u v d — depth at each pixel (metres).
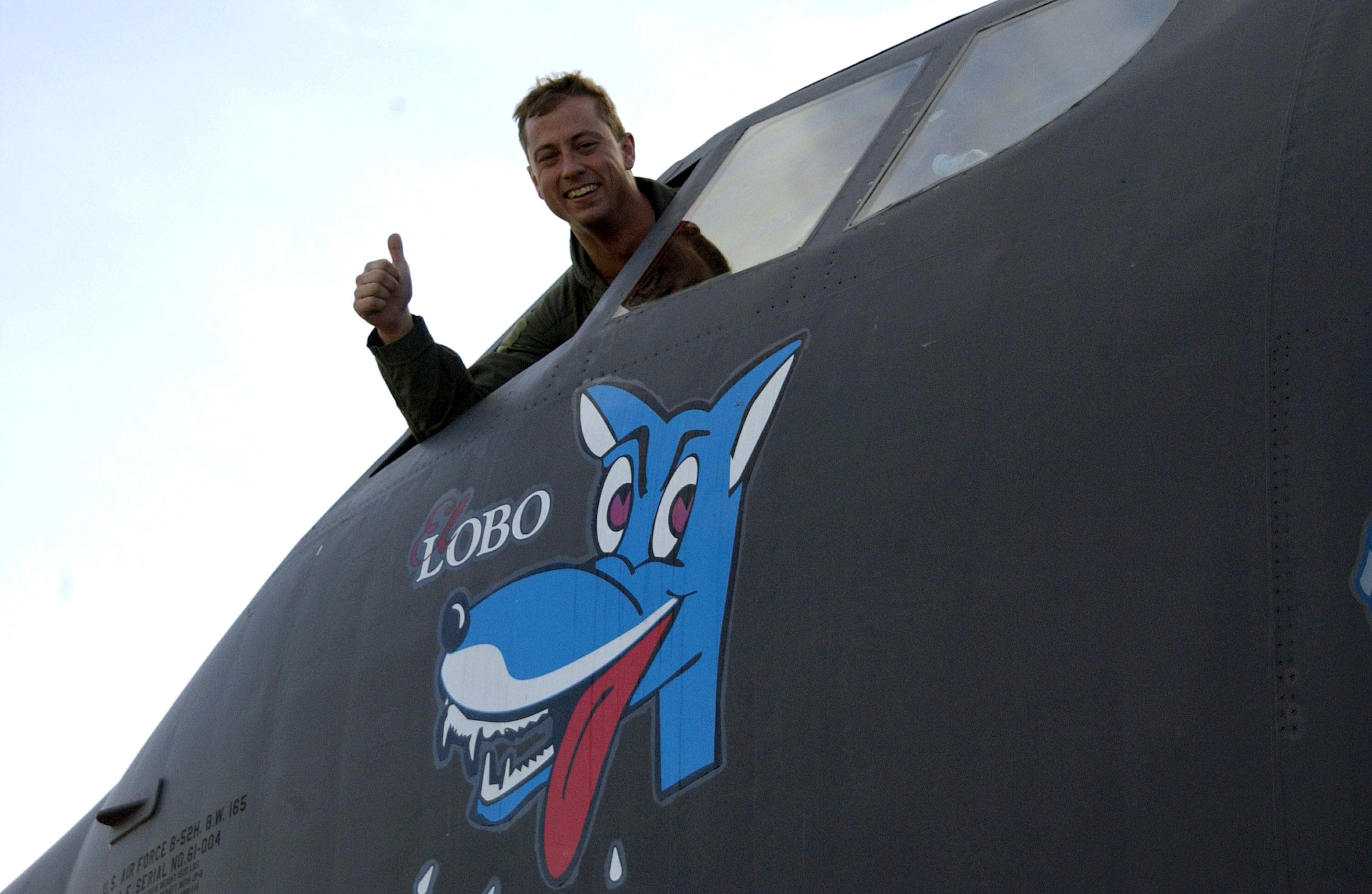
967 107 5.35
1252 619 3.56
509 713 5.26
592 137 6.52
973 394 4.30
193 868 6.65
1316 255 3.81
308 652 6.46
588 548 5.25
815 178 5.71
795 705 4.36
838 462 4.54
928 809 3.98
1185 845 3.51
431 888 5.28
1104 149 4.55
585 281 6.86
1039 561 3.97
